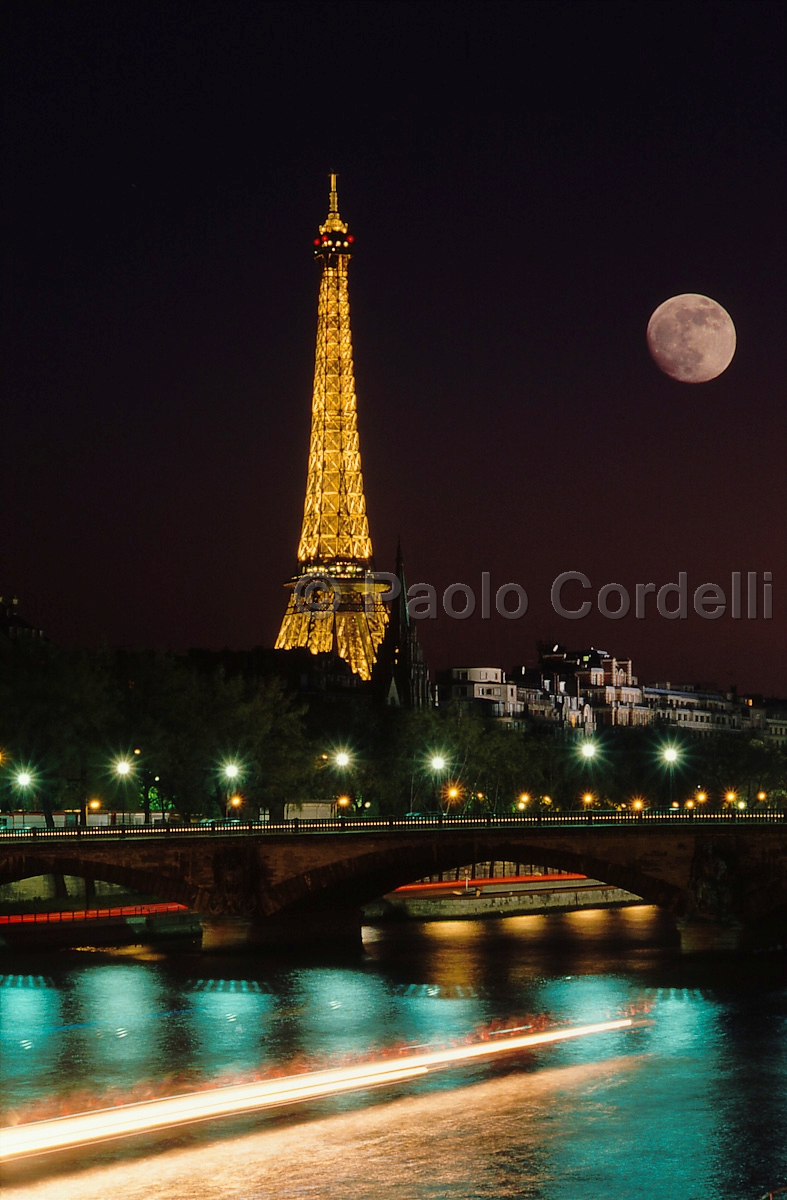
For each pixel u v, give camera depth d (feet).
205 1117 273.75
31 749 560.20
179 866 466.70
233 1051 324.19
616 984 409.28
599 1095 287.89
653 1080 298.56
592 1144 258.37
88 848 452.35
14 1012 366.43
